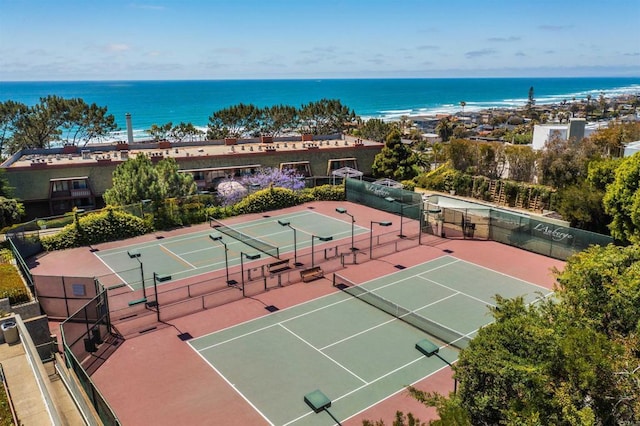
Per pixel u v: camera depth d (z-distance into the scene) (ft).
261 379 70.38
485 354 42.52
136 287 104.53
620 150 174.91
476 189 179.42
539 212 159.22
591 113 651.25
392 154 204.64
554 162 161.79
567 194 133.08
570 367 36.42
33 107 249.34
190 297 98.53
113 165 170.30
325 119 312.09
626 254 59.00
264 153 190.39
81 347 74.02
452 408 34.81
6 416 48.44
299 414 62.39
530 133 431.84
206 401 65.26
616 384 35.88
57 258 123.54
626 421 36.06
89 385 56.08
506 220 131.13
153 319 89.30
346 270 113.29
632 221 103.35
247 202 165.68
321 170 201.98
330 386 68.44
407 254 124.16
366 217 160.76
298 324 87.40
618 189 108.58
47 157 183.62
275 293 100.63
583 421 32.40
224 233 144.15
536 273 111.55
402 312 89.10
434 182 192.34
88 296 88.12
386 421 60.70
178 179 154.81
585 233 114.52
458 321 88.33
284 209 171.83
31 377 58.65
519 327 44.37
